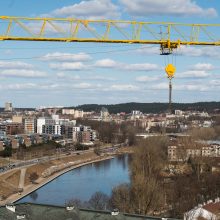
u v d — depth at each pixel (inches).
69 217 5787.4
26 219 5723.4
